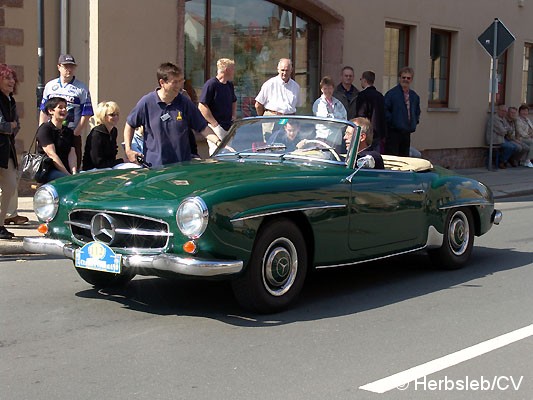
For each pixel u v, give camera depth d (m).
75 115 9.31
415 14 16.27
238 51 13.37
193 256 5.21
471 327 5.58
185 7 12.40
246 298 5.59
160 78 7.34
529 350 5.07
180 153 7.45
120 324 5.48
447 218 7.41
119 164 7.71
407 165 7.31
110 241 5.47
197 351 4.91
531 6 19.52
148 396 4.14
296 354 4.89
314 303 6.20
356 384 4.38
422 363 4.77
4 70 7.95
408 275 7.36
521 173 17.22
